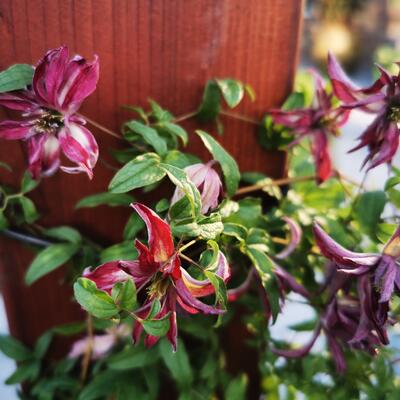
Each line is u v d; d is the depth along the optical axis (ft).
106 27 1.22
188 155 1.31
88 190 1.38
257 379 1.77
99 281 1.08
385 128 1.28
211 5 1.24
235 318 1.64
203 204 1.18
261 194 1.43
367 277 1.22
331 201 1.54
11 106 1.17
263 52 1.29
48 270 1.36
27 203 1.36
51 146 1.20
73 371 1.69
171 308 1.10
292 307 2.28
